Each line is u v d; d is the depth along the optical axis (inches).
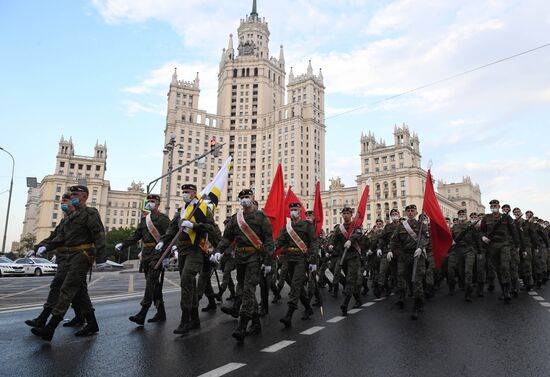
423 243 328.2
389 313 336.2
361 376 168.6
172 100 5236.2
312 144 5064.0
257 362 187.2
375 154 4633.4
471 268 416.8
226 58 5723.4
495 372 173.9
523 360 191.2
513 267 436.8
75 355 196.7
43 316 244.5
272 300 433.7
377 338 239.6
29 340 227.8
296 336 245.6
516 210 506.9
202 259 269.9
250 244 259.0
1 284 673.6
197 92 5364.2
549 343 223.1
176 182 4867.1
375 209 4389.8
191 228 258.7
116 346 215.5
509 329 261.6
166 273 1023.6
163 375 167.2
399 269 360.5
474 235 454.9
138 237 300.7
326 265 550.0
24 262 1067.9
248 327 273.6
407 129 4458.7
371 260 536.1
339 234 386.9
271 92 5639.8
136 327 269.4
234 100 5541.3
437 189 6688.0
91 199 4972.9
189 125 5068.9
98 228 242.7
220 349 211.5
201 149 5103.3
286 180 4909.0
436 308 361.1
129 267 1931.6
